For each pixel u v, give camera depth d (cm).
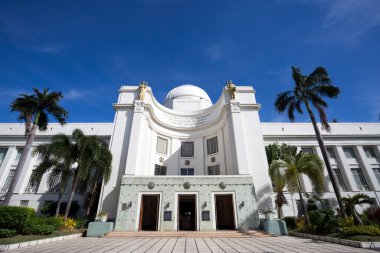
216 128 2464
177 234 1453
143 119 2156
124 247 984
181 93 3222
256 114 2236
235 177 1788
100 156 1736
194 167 2436
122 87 2386
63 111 1953
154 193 1719
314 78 1898
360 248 930
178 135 2589
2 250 870
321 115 1834
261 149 2056
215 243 1116
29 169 2570
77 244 1070
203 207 1669
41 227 1202
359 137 2927
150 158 2242
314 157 1628
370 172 2711
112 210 1753
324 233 1277
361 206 2414
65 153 1563
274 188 2055
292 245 1028
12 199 2364
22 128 2809
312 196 2248
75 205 2227
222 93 2419
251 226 1611
